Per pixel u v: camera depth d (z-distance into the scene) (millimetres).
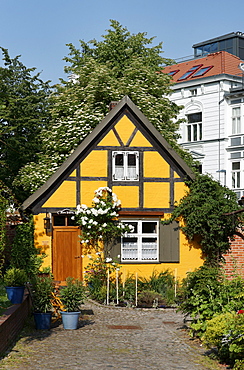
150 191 20109
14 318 11328
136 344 11383
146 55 30750
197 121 41281
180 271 20016
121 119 20125
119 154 20062
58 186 19469
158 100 26594
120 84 25328
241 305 11344
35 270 18875
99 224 19453
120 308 16359
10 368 9125
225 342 9414
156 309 16188
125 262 19625
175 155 20078
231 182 38438
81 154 19719
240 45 47219
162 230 20000
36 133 27328
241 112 38188
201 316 11469
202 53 49312
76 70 28062
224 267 19766
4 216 11703
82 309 16172
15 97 27391
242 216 19531
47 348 10758
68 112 25781
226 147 38812
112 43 30203
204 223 19375
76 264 19500
